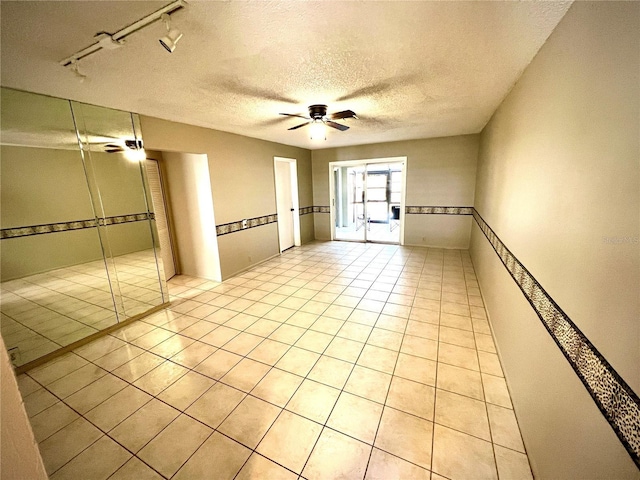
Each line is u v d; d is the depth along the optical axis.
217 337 2.54
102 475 1.35
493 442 1.45
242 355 2.26
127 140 2.81
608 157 0.86
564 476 1.01
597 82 0.95
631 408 0.68
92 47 1.45
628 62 0.77
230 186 4.07
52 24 1.24
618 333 0.76
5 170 2.14
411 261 4.64
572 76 1.15
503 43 1.52
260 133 4.06
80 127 2.49
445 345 2.30
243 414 1.68
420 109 2.93
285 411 1.69
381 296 3.31
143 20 1.24
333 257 5.07
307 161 6.21
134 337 2.59
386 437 1.50
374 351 2.25
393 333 2.50
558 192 1.23
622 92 0.80
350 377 1.96
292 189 5.83
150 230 3.04
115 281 2.77
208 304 3.25
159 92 2.20
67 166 2.45
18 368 2.13
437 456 1.39
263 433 1.55
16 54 1.51
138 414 1.70
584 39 1.06
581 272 0.99
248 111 2.80
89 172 2.58
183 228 4.16
